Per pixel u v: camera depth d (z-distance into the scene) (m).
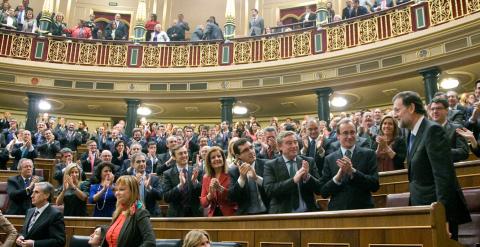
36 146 8.87
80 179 5.91
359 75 10.57
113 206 5.42
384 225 2.75
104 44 12.74
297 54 11.52
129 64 12.61
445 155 2.77
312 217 3.19
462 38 9.13
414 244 2.57
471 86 10.61
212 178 4.52
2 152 8.12
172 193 4.92
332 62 10.92
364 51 10.45
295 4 15.61
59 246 4.18
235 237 3.79
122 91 12.47
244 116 13.80
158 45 12.73
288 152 4.19
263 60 11.89
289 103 12.53
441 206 2.53
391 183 5.08
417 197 2.97
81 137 10.11
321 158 5.32
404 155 5.11
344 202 3.72
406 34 9.97
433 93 9.48
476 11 8.91
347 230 2.96
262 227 3.57
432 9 9.67
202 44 12.56
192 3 16.53
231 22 12.77
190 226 4.25
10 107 13.83
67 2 16.08
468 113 5.97
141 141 9.05
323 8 11.88
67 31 13.45
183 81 12.38
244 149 4.62
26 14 13.68
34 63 12.20
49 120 11.17
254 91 11.85
